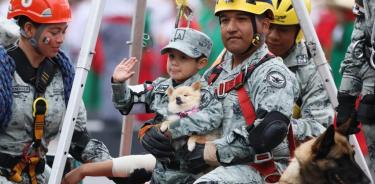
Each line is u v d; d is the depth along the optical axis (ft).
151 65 72.54
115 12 75.61
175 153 40.37
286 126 38.50
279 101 38.70
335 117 42.14
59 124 42.04
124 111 42.55
